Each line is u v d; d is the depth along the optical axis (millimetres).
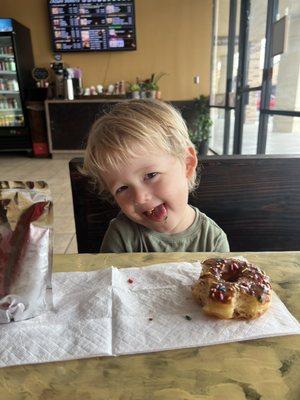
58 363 406
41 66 5582
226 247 867
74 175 898
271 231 976
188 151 738
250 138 3668
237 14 4145
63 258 661
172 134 689
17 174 4344
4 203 474
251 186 927
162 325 460
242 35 3678
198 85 5680
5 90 5301
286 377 375
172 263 629
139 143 637
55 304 518
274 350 416
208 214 949
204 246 842
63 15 5273
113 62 5590
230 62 4383
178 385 369
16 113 5473
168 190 684
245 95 3775
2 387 377
